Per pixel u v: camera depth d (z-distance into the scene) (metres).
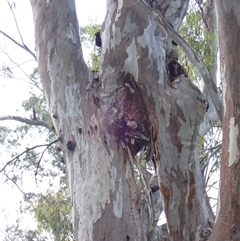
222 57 3.14
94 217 4.17
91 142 4.39
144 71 4.60
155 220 5.24
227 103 3.09
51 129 5.07
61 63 4.73
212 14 7.44
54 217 8.64
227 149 3.02
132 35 4.69
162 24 3.90
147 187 5.21
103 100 4.53
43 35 4.87
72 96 4.62
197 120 4.49
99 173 4.27
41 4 4.99
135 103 4.57
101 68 4.73
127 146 4.42
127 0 4.80
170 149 4.49
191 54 3.81
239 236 2.93
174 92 4.53
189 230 4.45
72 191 4.39
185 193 4.48
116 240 4.09
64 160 4.66
